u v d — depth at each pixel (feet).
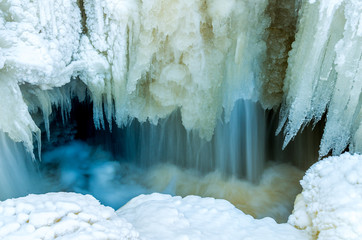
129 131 21.59
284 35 15.23
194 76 14.97
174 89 16.01
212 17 13.61
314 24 11.90
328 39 11.64
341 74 11.51
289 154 20.97
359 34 10.59
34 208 6.27
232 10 13.41
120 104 16.35
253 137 18.28
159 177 19.75
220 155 18.83
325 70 11.98
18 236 5.42
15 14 11.68
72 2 13.70
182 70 15.17
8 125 12.46
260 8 13.74
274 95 16.89
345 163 8.72
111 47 14.64
